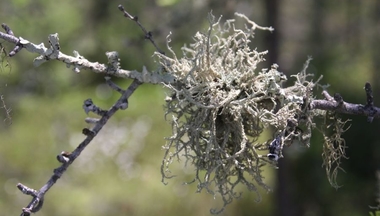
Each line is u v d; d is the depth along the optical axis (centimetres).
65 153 199
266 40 565
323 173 754
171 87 200
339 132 232
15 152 945
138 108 1073
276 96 206
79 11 561
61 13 552
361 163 762
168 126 1018
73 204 809
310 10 688
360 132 758
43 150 959
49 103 1047
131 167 920
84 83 1116
